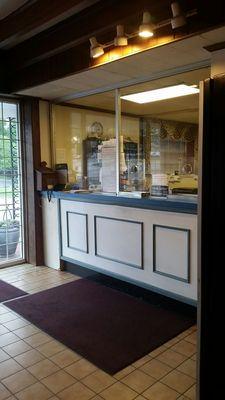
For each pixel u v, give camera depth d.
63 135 4.32
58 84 3.38
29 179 4.19
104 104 3.93
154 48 2.35
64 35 2.80
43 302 3.13
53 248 4.17
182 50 2.39
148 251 3.06
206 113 1.47
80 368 2.12
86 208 3.66
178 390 1.92
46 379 2.02
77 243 3.84
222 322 1.49
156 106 4.14
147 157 3.98
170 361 2.20
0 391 1.91
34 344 2.41
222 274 1.47
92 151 4.00
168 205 2.80
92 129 4.07
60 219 4.02
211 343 1.54
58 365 2.16
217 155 1.45
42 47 3.07
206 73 2.88
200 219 1.53
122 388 1.94
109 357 2.24
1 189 4.14
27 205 4.29
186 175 3.59
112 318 2.80
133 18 2.36
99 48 2.53
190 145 3.95
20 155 4.23
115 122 3.61
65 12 2.43
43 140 4.20
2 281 3.71
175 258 2.84
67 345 2.39
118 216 3.31
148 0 2.20
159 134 4.12
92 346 2.37
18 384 1.97
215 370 1.54
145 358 2.23
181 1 2.12
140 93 3.61
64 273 4.00
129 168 3.73
